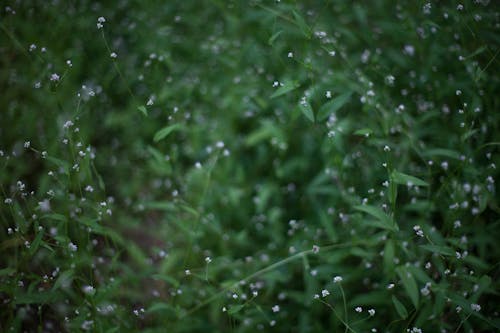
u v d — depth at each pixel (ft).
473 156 3.92
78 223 3.91
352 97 4.39
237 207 4.36
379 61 4.34
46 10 4.47
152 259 4.23
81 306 3.70
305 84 4.31
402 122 4.16
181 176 4.44
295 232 4.23
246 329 3.86
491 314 3.79
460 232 3.84
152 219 4.39
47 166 4.07
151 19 4.74
